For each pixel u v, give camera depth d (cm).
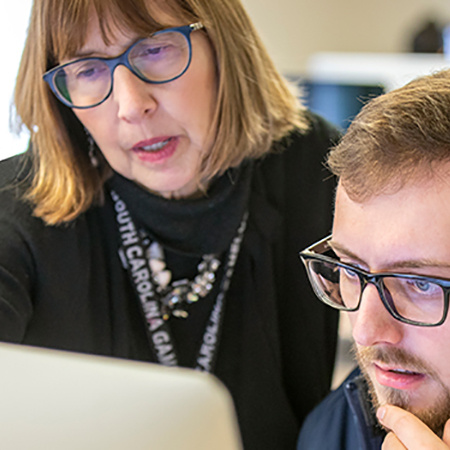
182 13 97
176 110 98
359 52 445
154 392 42
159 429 40
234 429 42
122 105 94
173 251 110
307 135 122
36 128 106
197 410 41
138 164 103
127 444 39
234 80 106
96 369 43
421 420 76
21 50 104
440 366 71
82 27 91
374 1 440
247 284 116
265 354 116
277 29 440
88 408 41
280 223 117
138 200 107
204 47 101
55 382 42
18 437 40
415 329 71
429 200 66
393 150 69
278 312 121
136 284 111
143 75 96
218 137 105
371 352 76
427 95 72
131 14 91
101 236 110
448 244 66
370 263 71
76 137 106
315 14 436
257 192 116
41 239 101
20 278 98
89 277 107
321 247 82
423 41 368
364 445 92
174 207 106
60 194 103
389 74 273
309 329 121
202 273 113
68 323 106
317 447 104
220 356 116
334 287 80
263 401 117
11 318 94
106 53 95
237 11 108
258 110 112
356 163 72
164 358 112
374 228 69
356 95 276
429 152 67
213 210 108
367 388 94
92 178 107
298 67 440
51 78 97
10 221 100
